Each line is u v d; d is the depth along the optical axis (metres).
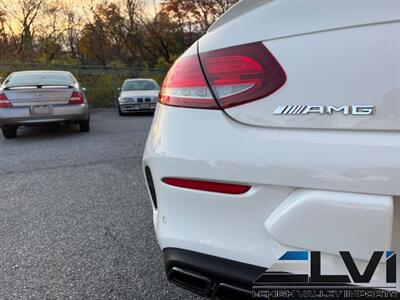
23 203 3.09
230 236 1.15
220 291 1.21
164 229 1.30
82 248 2.29
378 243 0.96
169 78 1.35
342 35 1.00
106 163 4.40
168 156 1.24
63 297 1.80
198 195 1.19
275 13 1.12
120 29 28.20
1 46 25.39
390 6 0.95
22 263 2.13
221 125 1.15
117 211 2.87
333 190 0.99
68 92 6.21
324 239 1.01
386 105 0.94
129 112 10.28
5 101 5.89
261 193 1.08
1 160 4.68
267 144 1.07
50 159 4.67
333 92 1.00
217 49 1.21
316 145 1.01
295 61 1.06
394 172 0.93
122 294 1.82
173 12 26.97
